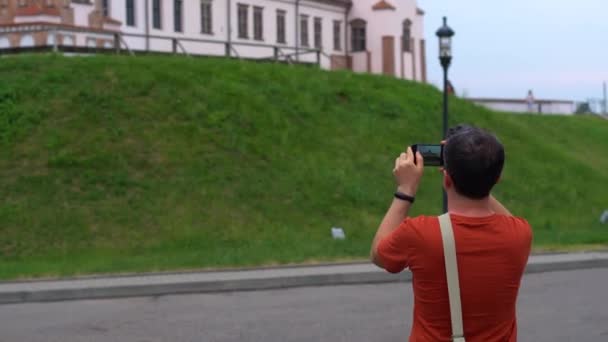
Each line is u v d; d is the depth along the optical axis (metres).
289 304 13.24
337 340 10.41
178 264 16.88
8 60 27.39
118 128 24.03
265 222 21.56
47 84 25.62
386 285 15.23
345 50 65.31
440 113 32.25
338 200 23.34
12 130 23.45
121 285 14.50
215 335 10.93
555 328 10.96
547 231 22.69
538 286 14.77
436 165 3.93
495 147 3.64
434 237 3.56
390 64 64.31
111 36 39.22
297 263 17.03
